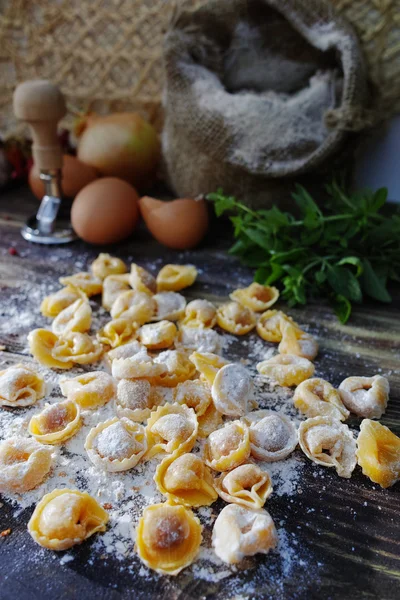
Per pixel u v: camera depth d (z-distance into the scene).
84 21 0.44
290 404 0.27
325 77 0.37
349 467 0.23
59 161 0.40
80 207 0.38
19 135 0.49
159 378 0.27
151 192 0.47
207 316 0.31
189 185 0.42
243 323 0.32
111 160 0.42
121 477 0.23
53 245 0.40
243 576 0.19
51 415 0.24
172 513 0.20
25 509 0.21
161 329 0.29
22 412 0.26
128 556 0.20
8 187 0.48
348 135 0.36
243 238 0.37
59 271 0.37
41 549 0.20
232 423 0.24
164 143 0.43
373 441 0.23
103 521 0.21
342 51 0.35
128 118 0.43
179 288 0.35
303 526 0.21
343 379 0.28
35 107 0.36
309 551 0.20
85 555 0.20
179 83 0.38
